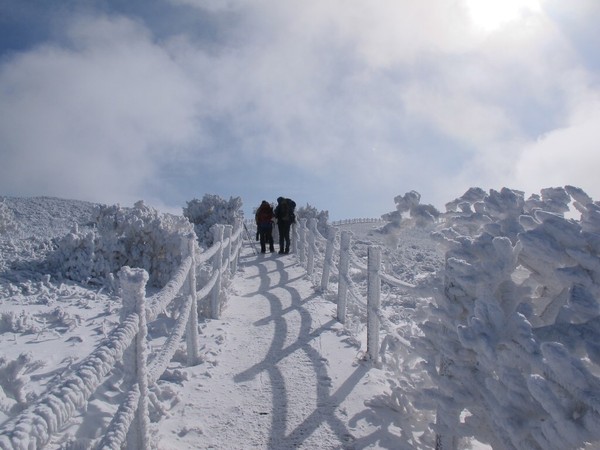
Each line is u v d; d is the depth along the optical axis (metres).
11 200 24.50
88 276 8.19
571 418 1.92
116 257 8.84
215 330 6.51
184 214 18.36
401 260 12.68
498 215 3.17
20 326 5.54
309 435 3.81
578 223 2.72
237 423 3.97
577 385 1.89
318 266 12.65
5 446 1.40
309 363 5.33
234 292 9.20
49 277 7.88
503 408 2.29
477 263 2.98
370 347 5.46
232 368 5.16
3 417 3.07
